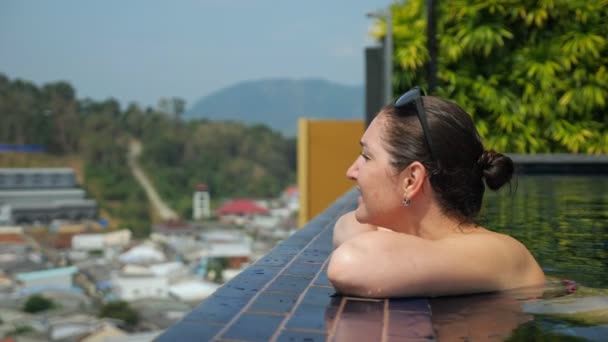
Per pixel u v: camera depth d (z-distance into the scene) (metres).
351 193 3.27
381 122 1.25
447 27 5.18
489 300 1.08
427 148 1.19
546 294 1.13
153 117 156.12
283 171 159.50
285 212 138.38
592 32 4.83
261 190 151.75
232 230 120.81
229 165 152.62
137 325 58.91
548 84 4.90
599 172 4.70
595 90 4.81
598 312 1.00
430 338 0.80
